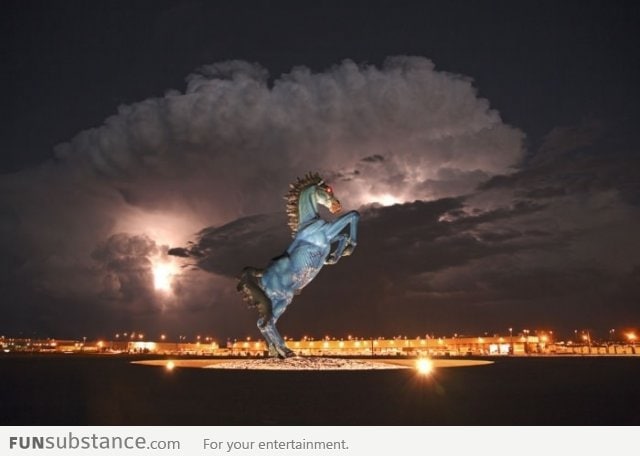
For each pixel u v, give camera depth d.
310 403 12.30
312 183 23.20
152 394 14.08
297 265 22.17
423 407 11.70
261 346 83.75
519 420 10.13
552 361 38.31
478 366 28.59
